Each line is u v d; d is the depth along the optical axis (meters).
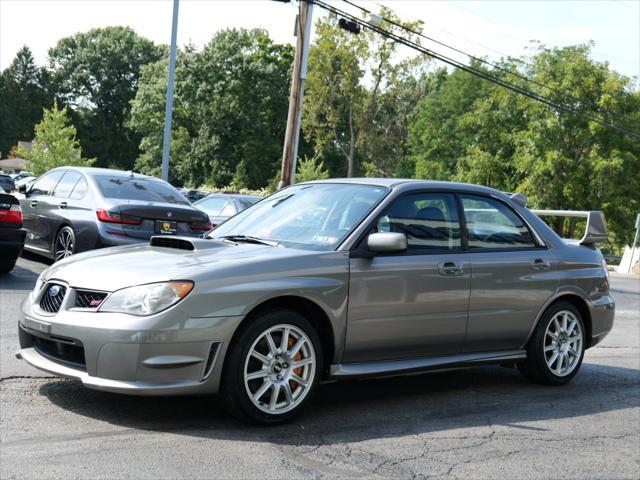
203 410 4.83
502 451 4.47
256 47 71.25
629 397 6.20
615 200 44.38
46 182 11.97
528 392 6.11
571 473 4.16
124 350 4.20
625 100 44.78
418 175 62.97
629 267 31.39
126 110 90.12
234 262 4.56
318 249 5.00
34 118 109.44
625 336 10.23
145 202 10.73
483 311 5.71
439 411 5.30
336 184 5.77
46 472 3.60
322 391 5.66
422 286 5.29
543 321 6.21
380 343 5.12
